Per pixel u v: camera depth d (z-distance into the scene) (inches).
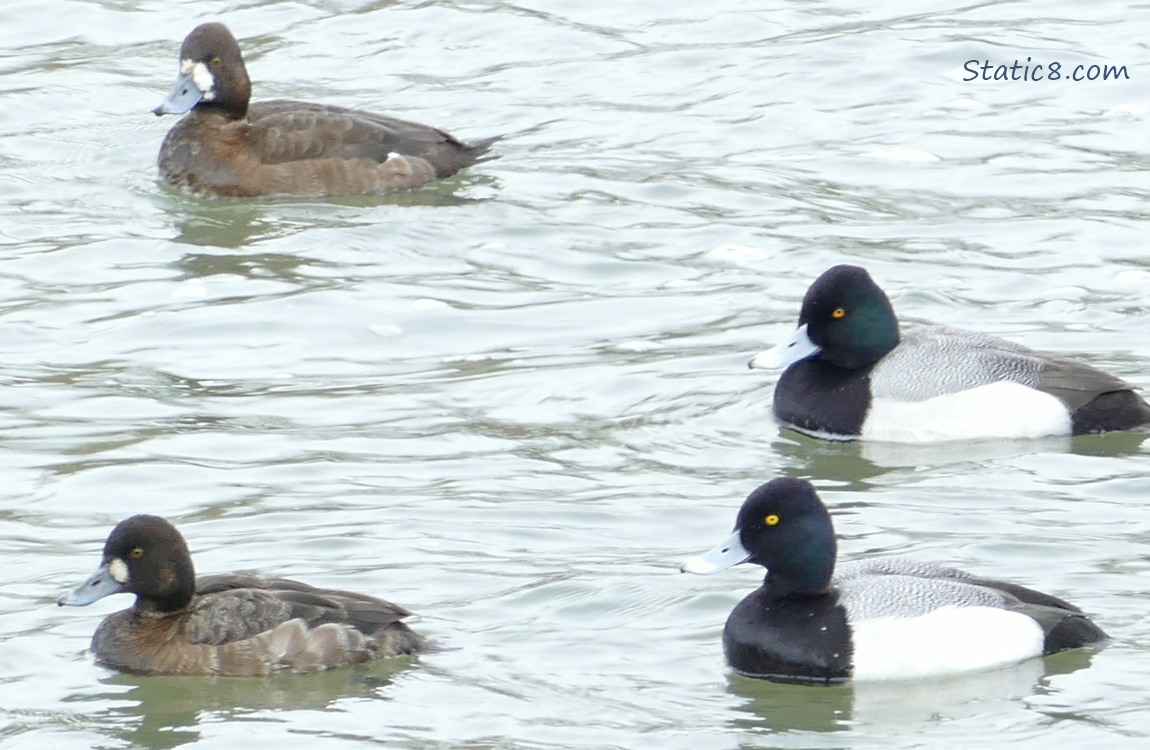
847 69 972.6
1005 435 615.8
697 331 708.7
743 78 968.9
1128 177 848.9
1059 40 1005.8
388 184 847.1
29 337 700.0
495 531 542.0
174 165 847.1
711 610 494.6
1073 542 528.4
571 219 815.1
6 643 478.6
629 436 620.4
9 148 900.0
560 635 479.8
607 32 1031.0
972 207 820.6
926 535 536.7
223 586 481.1
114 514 556.1
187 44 850.8
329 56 1006.4
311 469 587.5
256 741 428.8
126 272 762.2
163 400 644.7
